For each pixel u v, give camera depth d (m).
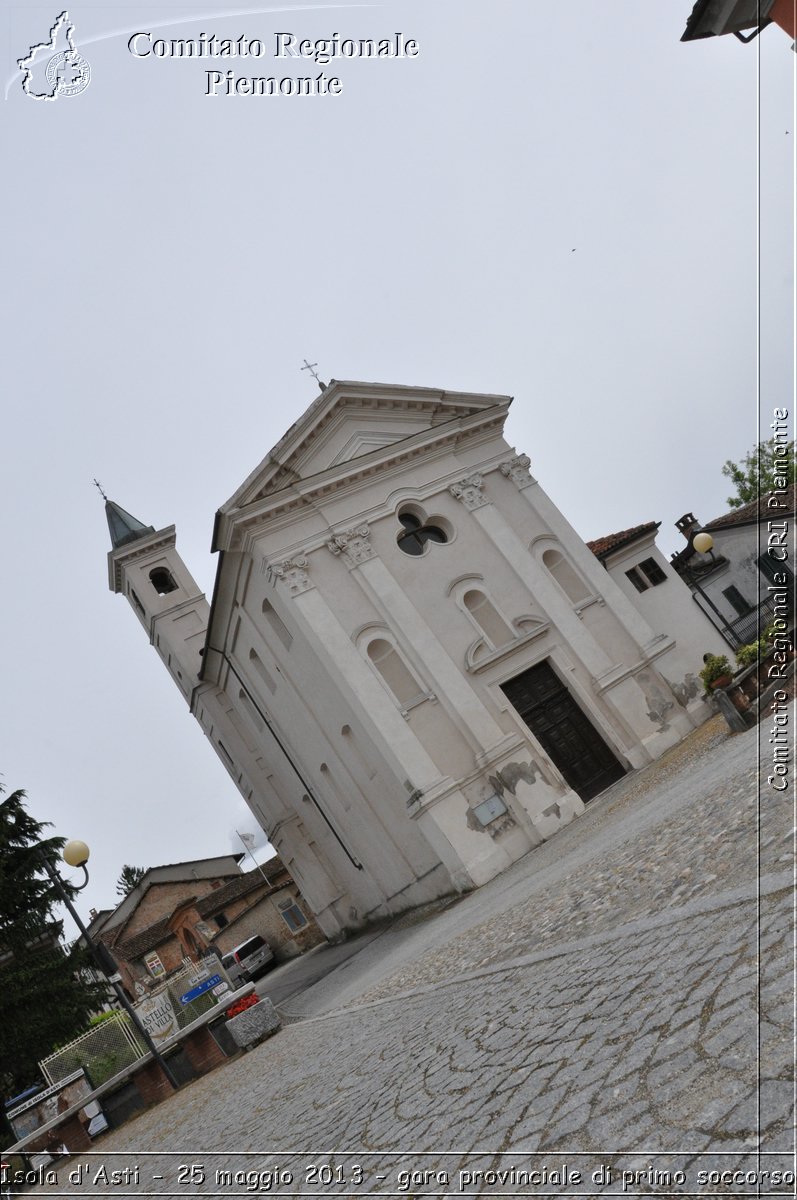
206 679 45.97
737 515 42.62
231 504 28.36
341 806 34.47
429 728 27.52
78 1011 32.06
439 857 26.72
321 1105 9.55
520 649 29.02
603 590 30.53
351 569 28.77
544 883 16.70
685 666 30.12
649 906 8.77
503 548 30.12
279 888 56.69
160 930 69.38
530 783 27.14
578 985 7.61
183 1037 20.25
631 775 28.06
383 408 30.50
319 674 29.58
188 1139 12.69
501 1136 5.49
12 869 34.62
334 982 24.89
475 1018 8.98
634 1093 4.95
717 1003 5.34
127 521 51.53
